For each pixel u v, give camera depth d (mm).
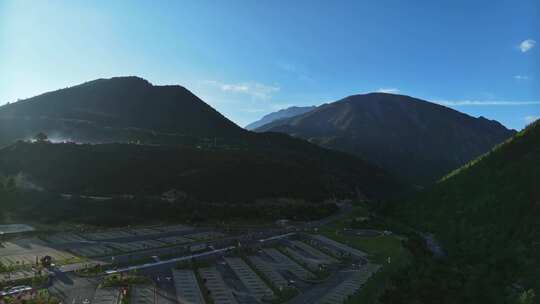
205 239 133875
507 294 89938
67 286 84250
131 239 128750
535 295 89500
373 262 113875
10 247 111750
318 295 87250
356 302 83125
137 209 160875
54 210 150000
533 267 101688
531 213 127312
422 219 168750
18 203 151375
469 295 87812
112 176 182375
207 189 188125
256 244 132000
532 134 174500
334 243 136750
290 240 141125
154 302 78688
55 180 174000
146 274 94875
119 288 84688
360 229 161125
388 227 160375
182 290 86188
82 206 156375
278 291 88625
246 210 175500
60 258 102688
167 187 183250
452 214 157250
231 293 86375
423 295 87188
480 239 127438
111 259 104250
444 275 98750
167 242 126250
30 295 77500
